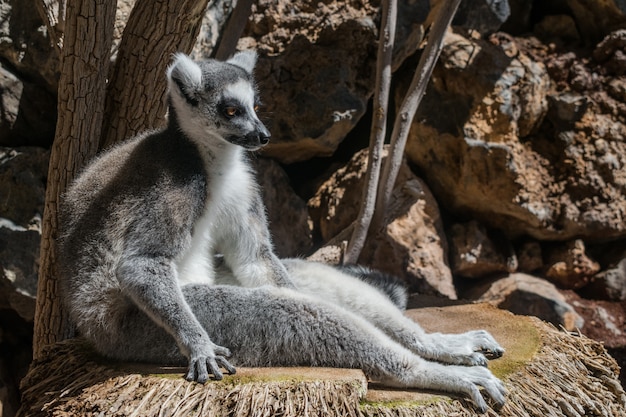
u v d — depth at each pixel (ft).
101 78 14.99
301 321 11.85
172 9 14.98
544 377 12.96
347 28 22.36
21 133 20.68
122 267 12.12
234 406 10.89
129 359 12.62
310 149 23.41
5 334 21.47
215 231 14.25
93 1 14.20
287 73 22.38
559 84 24.50
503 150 22.85
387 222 21.62
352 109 22.52
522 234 24.84
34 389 12.66
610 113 24.12
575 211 23.57
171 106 13.60
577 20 25.82
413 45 22.79
